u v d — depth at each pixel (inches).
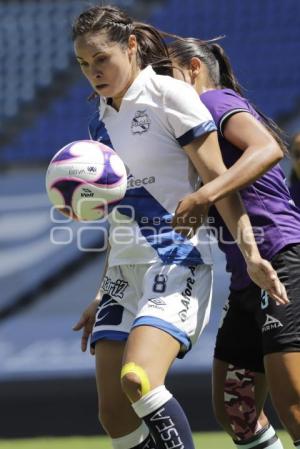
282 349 494.3
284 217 520.7
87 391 1200.2
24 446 1062.4
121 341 506.3
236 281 534.3
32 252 1425.9
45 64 1940.2
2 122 1813.5
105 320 514.9
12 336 1306.6
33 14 2053.4
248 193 516.7
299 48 1798.7
